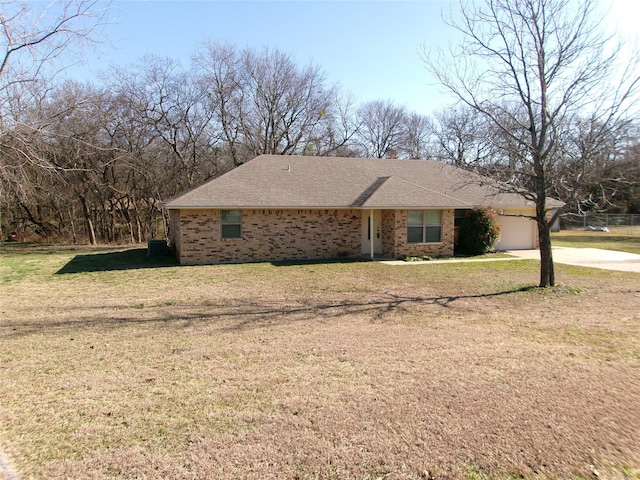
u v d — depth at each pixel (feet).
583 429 11.80
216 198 50.03
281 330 22.24
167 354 18.45
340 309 27.07
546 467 10.05
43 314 26.17
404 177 64.95
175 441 11.31
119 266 48.55
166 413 12.94
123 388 14.87
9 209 83.46
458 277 39.68
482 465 10.15
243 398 13.96
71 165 71.82
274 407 13.28
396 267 46.44
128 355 18.35
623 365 16.83
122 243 85.10
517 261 51.42
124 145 80.59
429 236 56.24
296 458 10.49
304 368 16.65
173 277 40.45
